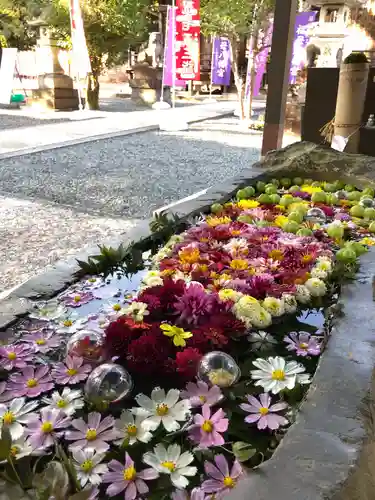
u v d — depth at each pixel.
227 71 14.66
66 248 3.45
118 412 1.26
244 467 1.02
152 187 5.50
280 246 2.23
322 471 0.92
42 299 1.86
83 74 11.61
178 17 12.02
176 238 2.34
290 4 4.88
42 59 12.23
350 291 1.76
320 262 2.07
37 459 1.08
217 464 1.04
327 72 6.35
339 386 1.20
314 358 1.50
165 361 1.41
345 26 8.70
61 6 11.43
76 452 1.09
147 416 1.20
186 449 1.12
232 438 1.17
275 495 0.86
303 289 1.85
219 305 1.63
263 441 1.16
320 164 3.80
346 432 1.04
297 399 1.27
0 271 3.02
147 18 14.59
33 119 10.80
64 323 1.66
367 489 0.94
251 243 2.30
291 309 1.78
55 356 1.50
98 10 11.73
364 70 5.39
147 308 1.66
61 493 0.88
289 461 0.95
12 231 3.82
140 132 9.97
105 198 4.94
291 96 9.31
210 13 11.12
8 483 0.95
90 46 12.30
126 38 12.80
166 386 1.36
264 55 11.64
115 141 8.84
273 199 3.11
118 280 2.06
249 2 10.31
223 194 3.20
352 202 3.14
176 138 9.39
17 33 15.40
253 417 1.20
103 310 1.79
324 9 8.70
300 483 0.89
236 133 10.29
